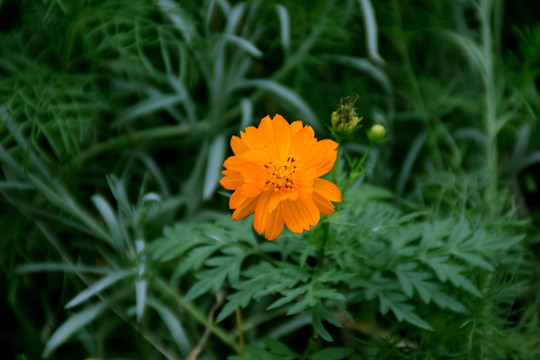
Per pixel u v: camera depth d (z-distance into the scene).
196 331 0.76
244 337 0.76
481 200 0.79
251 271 0.69
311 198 0.65
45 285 0.75
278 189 0.65
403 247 0.70
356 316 0.72
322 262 0.69
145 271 0.73
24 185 0.74
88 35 0.76
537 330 0.73
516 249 0.75
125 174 0.80
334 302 0.67
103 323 0.74
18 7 0.79
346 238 0.69
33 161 0.75
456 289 0.70
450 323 0.70
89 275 0.76
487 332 0.72
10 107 0.76
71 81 0.79
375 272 0.69
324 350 0.68
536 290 0.78
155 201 0.75
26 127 0.77
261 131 0.66
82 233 0.76
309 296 0.66
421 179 0.83
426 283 0.68
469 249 0.69
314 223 0.65
